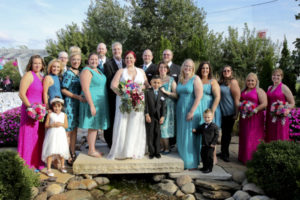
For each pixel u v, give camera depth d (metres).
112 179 3.99
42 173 3.84
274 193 3.07
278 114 4.05
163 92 4.10
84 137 5.95
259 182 3.22
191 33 18.72
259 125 4.24
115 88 3.91
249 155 4.20
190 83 3.93
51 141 3.68
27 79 3.72
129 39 20.36
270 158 3.18
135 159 3.96
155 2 19.70
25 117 3.74
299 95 12.41
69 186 3.46
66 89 4.03
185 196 3.33
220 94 4.39
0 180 2.77
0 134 5.57
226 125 4.43
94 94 3.96
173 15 18.47
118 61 4.80
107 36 23.88
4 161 2.90
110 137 4.68
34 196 3.09
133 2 20.09
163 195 3.43
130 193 3.49
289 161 3.04
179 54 16.64
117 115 3.99
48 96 4.19
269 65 12.30
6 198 2.74
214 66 15.75
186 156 3.91
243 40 15.77
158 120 4.00
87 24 24.80
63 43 21.05
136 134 3.96
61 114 3.83
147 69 5.16
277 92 4.33
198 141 3.99
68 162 4.25
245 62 15.10
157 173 3.98
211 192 3.35
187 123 3.92
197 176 3.73
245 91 4.46
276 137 4.25
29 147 3.77
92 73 3.92
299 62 5.61
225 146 4.49
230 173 3.78
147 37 18.72
